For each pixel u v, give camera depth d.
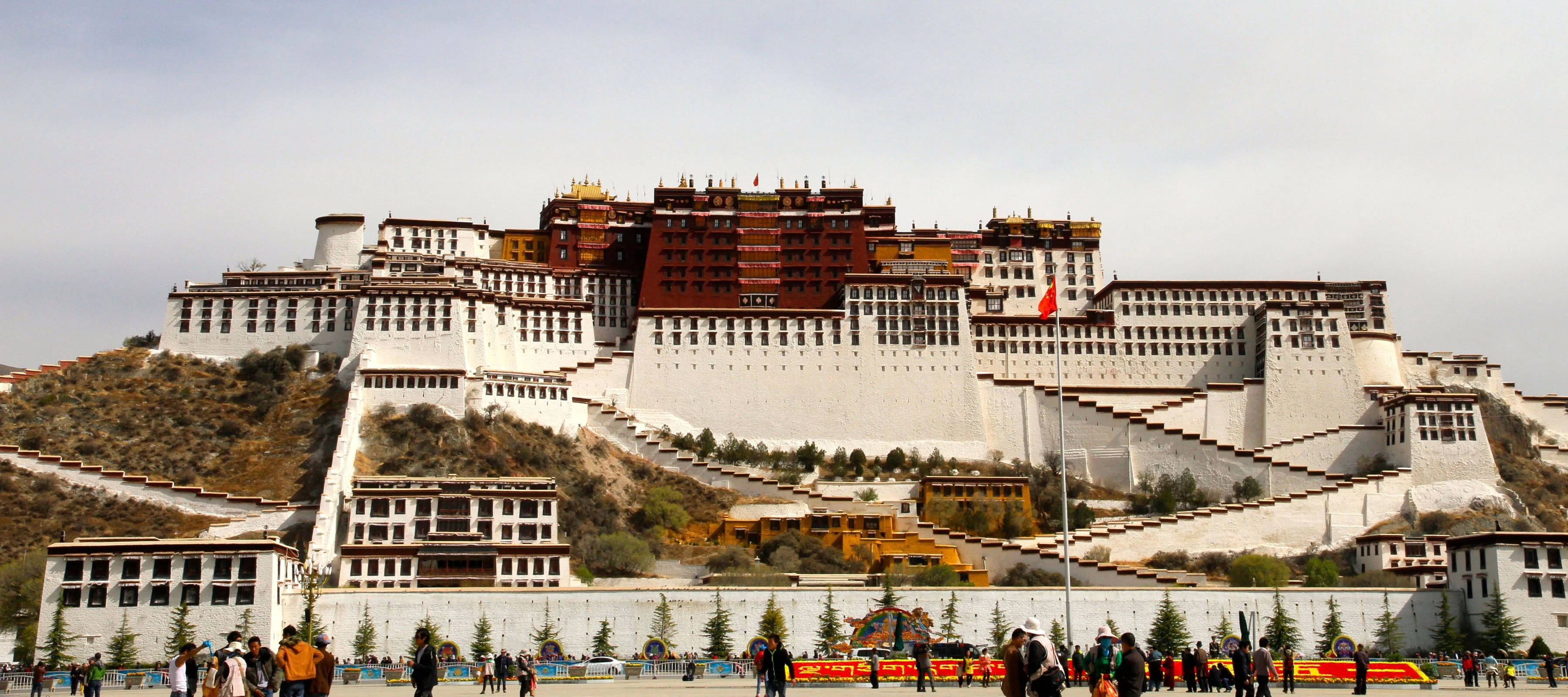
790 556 137.88
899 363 179.62
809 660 89.75
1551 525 166.75
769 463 167.62
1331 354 185.62
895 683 80.75
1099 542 151.75
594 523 143.88
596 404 166.25
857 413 177.00
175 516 135.62
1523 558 119.88
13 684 88.19
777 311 179.88
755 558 142.25
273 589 109.00
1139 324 193.38
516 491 134.50
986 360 190.12
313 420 155.38
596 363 175.62
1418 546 146.88
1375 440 176.62
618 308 199.50
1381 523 160.00
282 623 111.00
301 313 171.38
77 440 147.88
